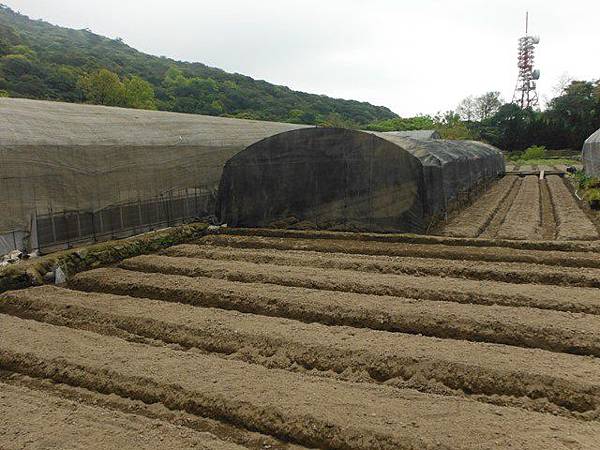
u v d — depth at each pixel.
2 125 8.59
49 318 6.37
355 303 6.37
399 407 4.05
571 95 61.12
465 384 4.49
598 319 5.64
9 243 8.36
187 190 12.75
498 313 5.87
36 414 4.12
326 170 11.48
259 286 7.26
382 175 10.82
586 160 22.19
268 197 12.32
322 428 3.80
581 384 4.27
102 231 10.21
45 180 8.98
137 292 7.42
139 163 11.17
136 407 4.32
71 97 38.47
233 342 5.47
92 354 5.16
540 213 13.95
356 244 9.97
